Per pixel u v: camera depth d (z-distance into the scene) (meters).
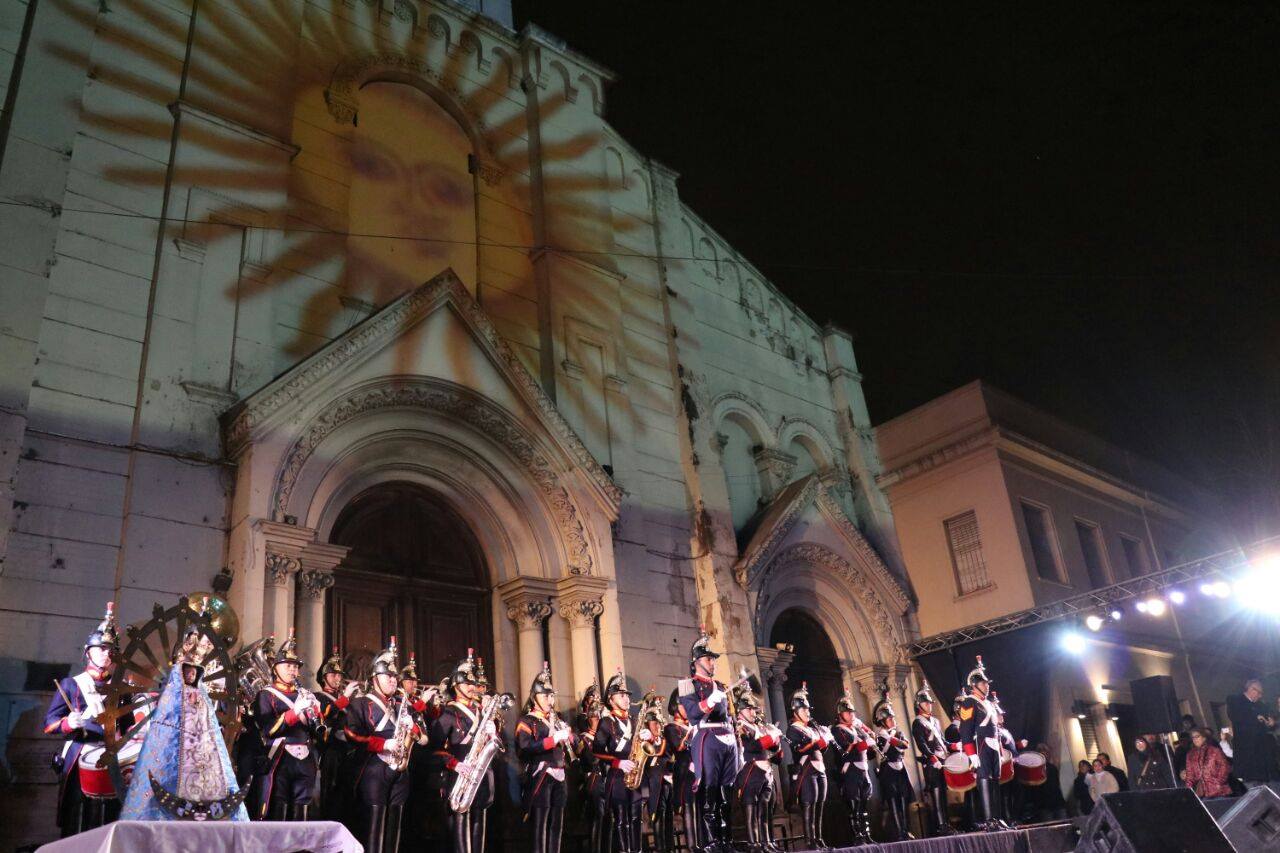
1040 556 20.27
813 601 17.81
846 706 13.31
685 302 18.33
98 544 10.18
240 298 12.19
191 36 13.02
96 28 12.20
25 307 10.45
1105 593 17.23
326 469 11.79
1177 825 7.64
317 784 9.12
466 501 13.50
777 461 18.66
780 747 11.91
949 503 20.66
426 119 15.86
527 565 13.45
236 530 10.87
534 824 10.13
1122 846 7.61
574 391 15.36
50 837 9.01
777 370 19.97
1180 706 22.09
